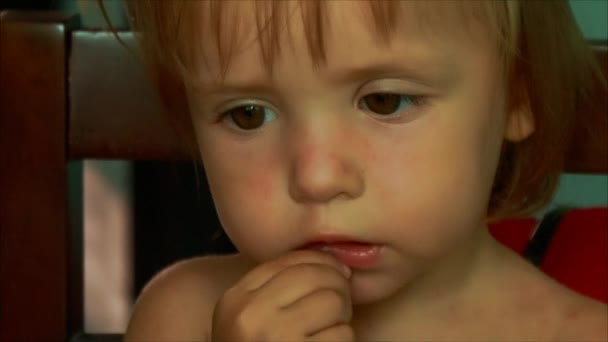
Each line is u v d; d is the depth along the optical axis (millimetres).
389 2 1754
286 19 1764
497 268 2205
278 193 1861
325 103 1802
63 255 2441
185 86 1990
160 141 2393
